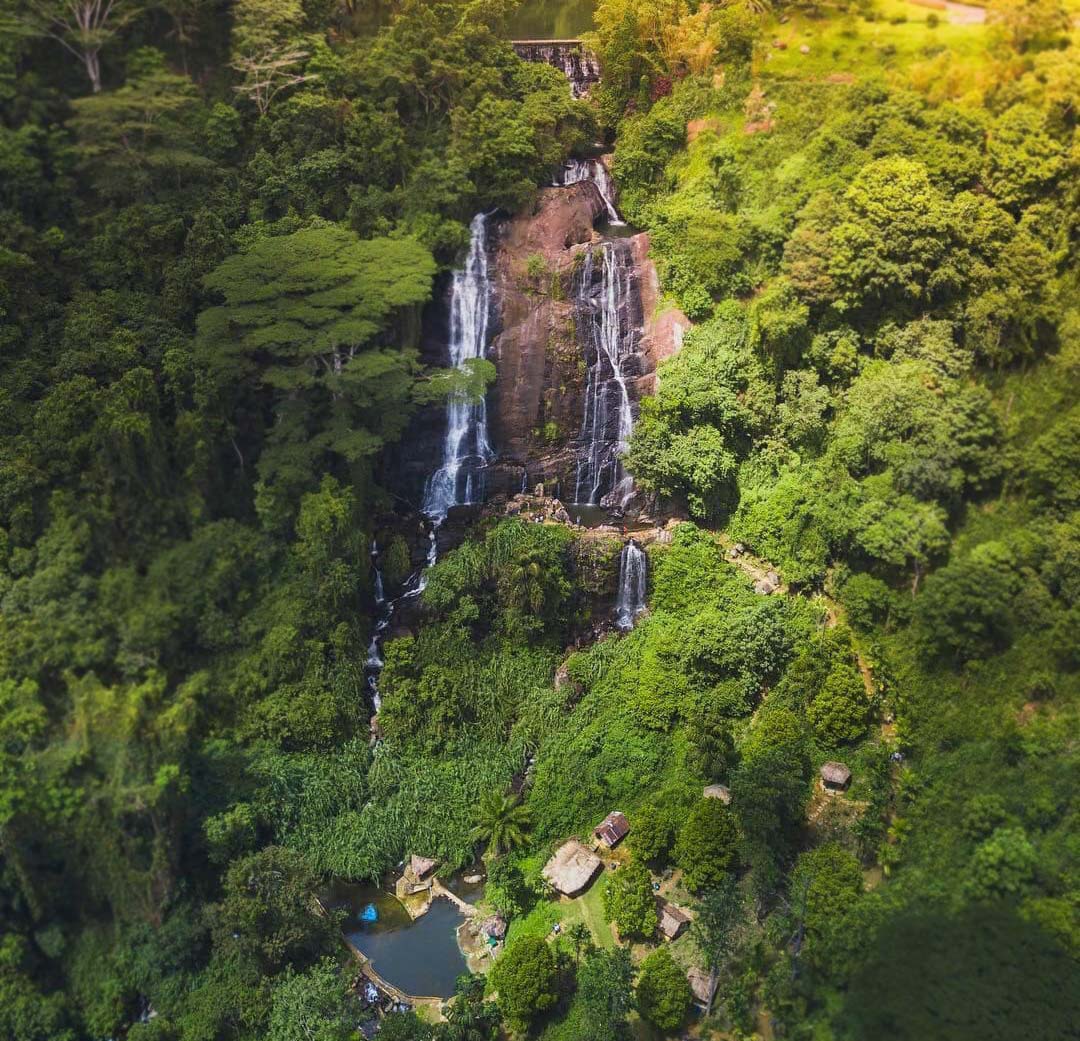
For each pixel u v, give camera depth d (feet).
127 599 147.13
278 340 158.20
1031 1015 113.91
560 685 166.20
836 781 143.33
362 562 165.89
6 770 131.95
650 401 177.47
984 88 165.48
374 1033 131.13
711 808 141.69
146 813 134.72
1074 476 144.25
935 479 148.56
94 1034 131.13
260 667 155.74
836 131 173.58
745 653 155.63
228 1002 130.62
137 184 173.88
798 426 167.02
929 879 130.21
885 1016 118.11
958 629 144.36
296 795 150.61
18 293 161.58
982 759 138.00
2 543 146.20
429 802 154.51
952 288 157.89
